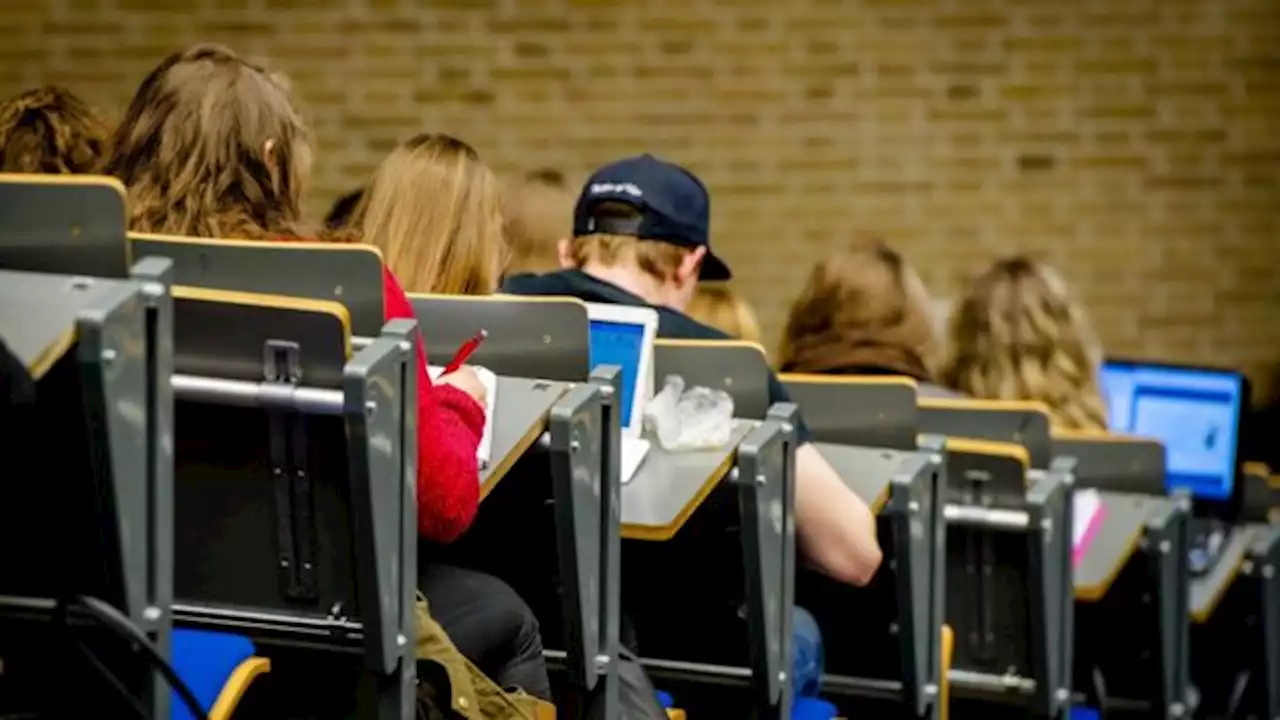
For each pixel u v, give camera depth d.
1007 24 17.91
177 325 5.66
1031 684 9.52
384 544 5.73
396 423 5.72
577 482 6.58
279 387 5.64
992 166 18.05
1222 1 18.05
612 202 8.74
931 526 8.70
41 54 17.27
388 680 5.92
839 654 9.20
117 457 5.18
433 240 7.55
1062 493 9.45
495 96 17.66
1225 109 18.16
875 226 18.00
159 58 17.33
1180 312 18.44
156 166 6.41
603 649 6.84
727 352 7.94
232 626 6.00
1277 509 14.50
